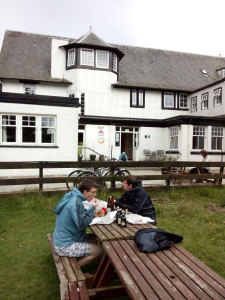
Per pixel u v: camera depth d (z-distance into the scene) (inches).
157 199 311.9
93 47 782.5
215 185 370.9
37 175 474.0
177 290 83.3
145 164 337.4
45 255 166.6
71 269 113.3
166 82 904.3
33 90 768.9
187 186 356.5
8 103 453.4
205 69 1050.7
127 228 142.0
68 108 488.7
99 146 777.6
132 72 904.9
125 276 92.0
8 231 206.2
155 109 860.6
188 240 191.6
